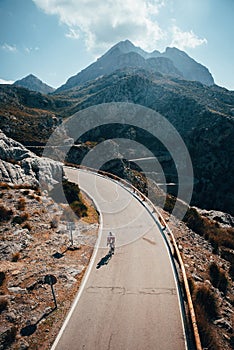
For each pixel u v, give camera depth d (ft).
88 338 27.25
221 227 78.69
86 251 46.93
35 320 29.40
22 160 85.97
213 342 27.99
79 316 30.35
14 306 30.91
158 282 37.50
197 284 38.96
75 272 39.52
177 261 43.80
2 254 41.22
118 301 33.14
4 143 89.86
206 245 58.65
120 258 44.52
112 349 25.98
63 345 26.32
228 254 56.85
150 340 27.17
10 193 64.03
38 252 43.86
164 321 29.84
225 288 41.70
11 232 47.98
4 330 27.37
